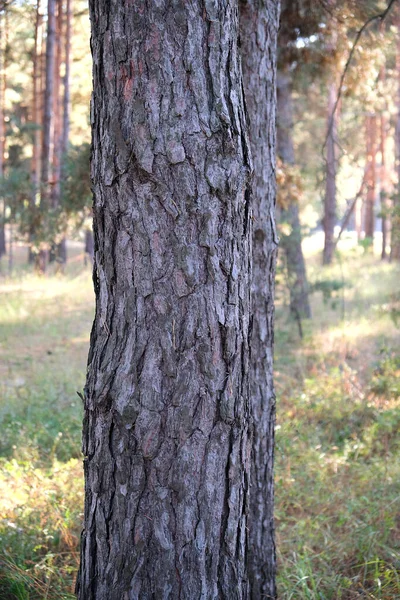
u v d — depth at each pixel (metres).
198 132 1.99
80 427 5.88
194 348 2.05
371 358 8.70
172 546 2.09
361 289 14.27
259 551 3.28
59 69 17.34
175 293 2.03
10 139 21.56
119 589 2.11
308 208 24.12
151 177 1.99
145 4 1.96
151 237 2.02
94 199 2.13
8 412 6.38
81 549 2.28
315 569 3.65
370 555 3.63
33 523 3.91
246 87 3.11
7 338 10.31
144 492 2.08
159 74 1.96
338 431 6.25
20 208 10.11
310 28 5.68
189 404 2.05
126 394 2.06
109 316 2.11
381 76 16.53
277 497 4.50
